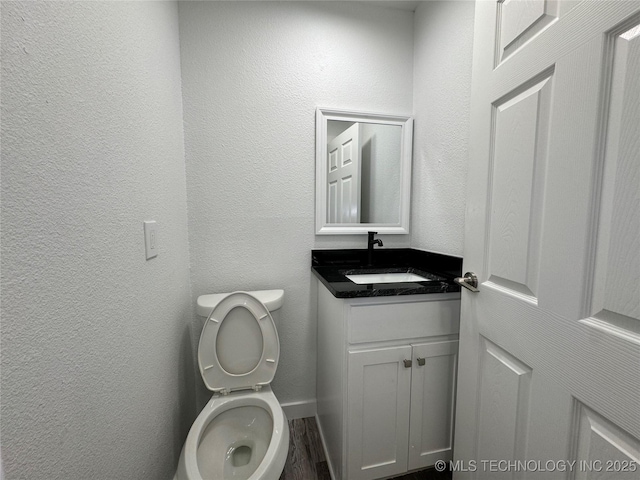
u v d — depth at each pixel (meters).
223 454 1.01
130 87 0.75
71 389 0.51
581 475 0.55
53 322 0.46
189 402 1.27
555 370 0.60
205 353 1.11
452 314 1.08
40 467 0.43
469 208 0.89
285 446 0.90
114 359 0.65
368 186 1.50
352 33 1.43
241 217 1.38
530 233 0.67
